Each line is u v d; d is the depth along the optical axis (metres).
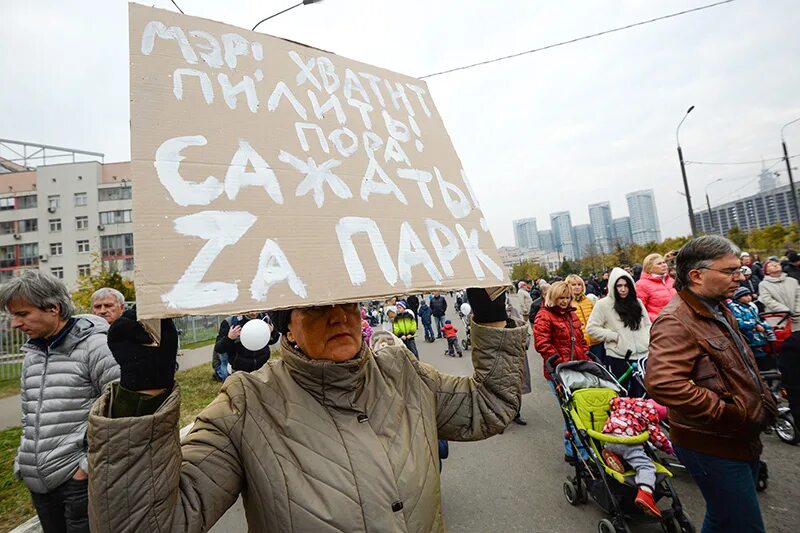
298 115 1.29
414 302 14.00
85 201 41.66
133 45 1.11
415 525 1.09
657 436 2.76
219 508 1.00
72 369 2.19
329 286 1.04
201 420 1.12
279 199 1.10
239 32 1.34
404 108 1.62
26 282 2.11
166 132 1.03
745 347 2.06
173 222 0.93
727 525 1.97
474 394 1.43
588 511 3.13
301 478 1.04
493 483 3.68
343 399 1.16
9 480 3.99
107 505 0.82
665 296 4.58
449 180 1.55
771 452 3.85
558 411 5.40
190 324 18.31
